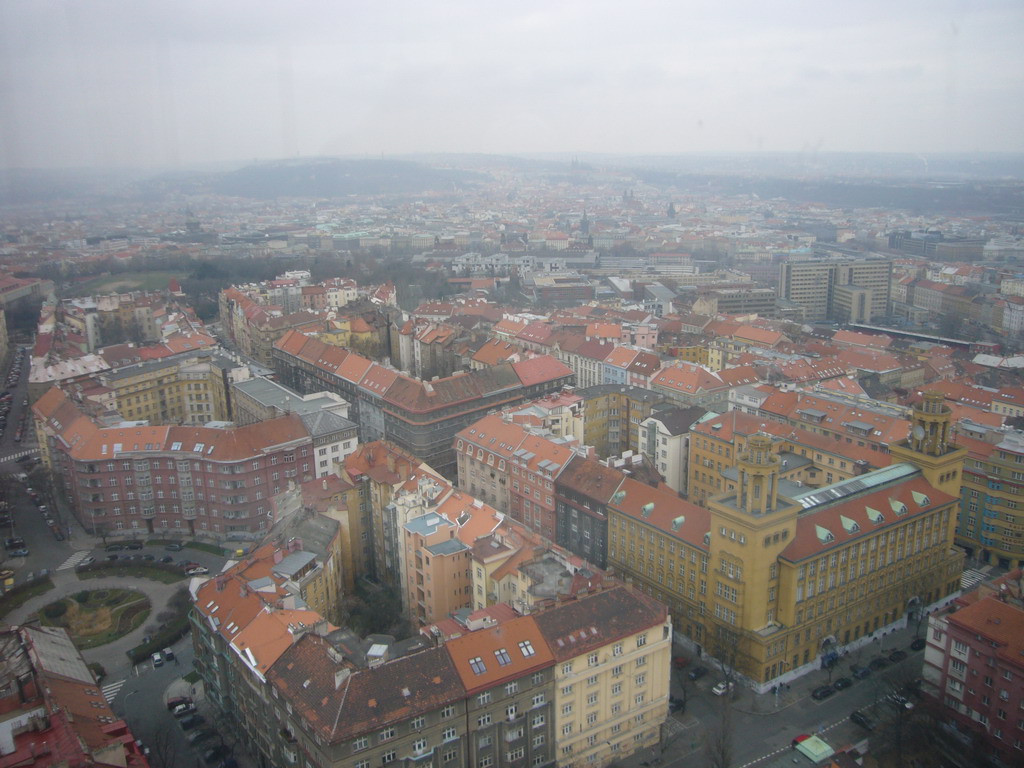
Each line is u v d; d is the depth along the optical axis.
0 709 122.69
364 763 125.25
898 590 195.25
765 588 171.12
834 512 183.62
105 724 128.38
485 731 136.25
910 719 159.75
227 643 151.75
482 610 156.62
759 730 161.62
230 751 156.50
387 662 133.38
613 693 150.50
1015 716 146.62
